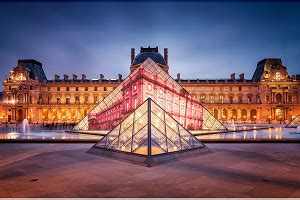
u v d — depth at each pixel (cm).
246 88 10850
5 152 1961
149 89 3572
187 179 1144
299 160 1619
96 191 971
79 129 4366
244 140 2670
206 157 1723
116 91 4091
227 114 10781
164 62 10319
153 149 1636
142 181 1111
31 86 10925
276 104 10325
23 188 1009
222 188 1012
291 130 4900
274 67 10525
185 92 4150
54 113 10956
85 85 11050
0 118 10738
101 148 1845
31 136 3394
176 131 1888
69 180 1126
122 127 1927
